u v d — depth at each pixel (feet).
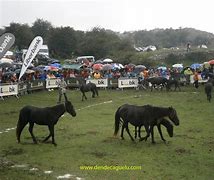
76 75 135.03
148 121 55.01
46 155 49.57
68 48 302.25
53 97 107.34
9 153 50.37
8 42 95.81
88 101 100.99
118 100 102.58
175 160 47.80
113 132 63.77
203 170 44.06
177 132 64.44
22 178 40.83
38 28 360.69
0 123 71.15
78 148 53.16
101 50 281.54
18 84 107.76
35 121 54.44
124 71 151.94
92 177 41.45
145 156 49.39
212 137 60.85
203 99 104.53
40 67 167.22
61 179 40.73
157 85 126.72
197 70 143.95
